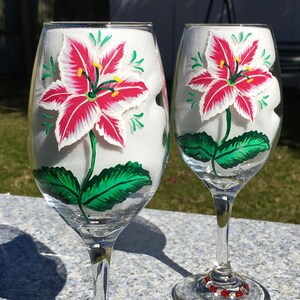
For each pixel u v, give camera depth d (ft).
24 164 12.31
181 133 3.42
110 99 2.36
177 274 4.09
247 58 3.20
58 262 4.26
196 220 5.18
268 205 9.91
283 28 21.24
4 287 3.88
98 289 2.77
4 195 5.80
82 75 2.36
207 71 3.23
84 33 2.36
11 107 18.28
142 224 5.07
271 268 4.18
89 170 2.40
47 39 2.44
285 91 19.83
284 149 13.10
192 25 3.36
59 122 2.38
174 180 11.07
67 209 2.56
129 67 2.39
